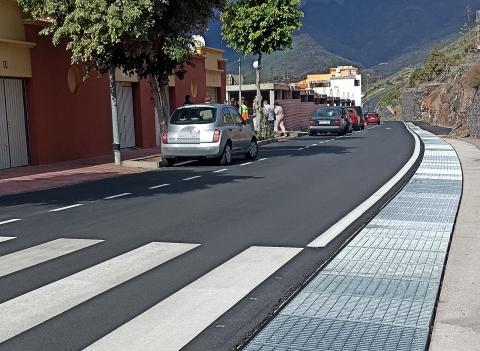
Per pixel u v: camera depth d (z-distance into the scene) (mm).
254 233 7965
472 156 18422
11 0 18094
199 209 9953
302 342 4266
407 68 197875
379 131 41531
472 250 6723
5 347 4324
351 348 4129
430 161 17062
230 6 19375
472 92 37031
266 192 11758
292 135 35250
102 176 15781
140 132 26109
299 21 28016
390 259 6402
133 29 15969
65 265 6512
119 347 4266
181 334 4488
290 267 6258
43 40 19406
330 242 7344
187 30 18078
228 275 6000
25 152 18938
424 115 81625
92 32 16312
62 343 4371
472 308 4875
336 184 12672
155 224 8727
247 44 28031
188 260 6629
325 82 116312
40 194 12461
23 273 6223
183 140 17547
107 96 23344
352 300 5109
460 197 10398
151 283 5781
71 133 20938
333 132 35594
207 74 33562
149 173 16328
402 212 9094
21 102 18828
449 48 119562
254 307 5039
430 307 4891
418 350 4070
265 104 33469
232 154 18469
